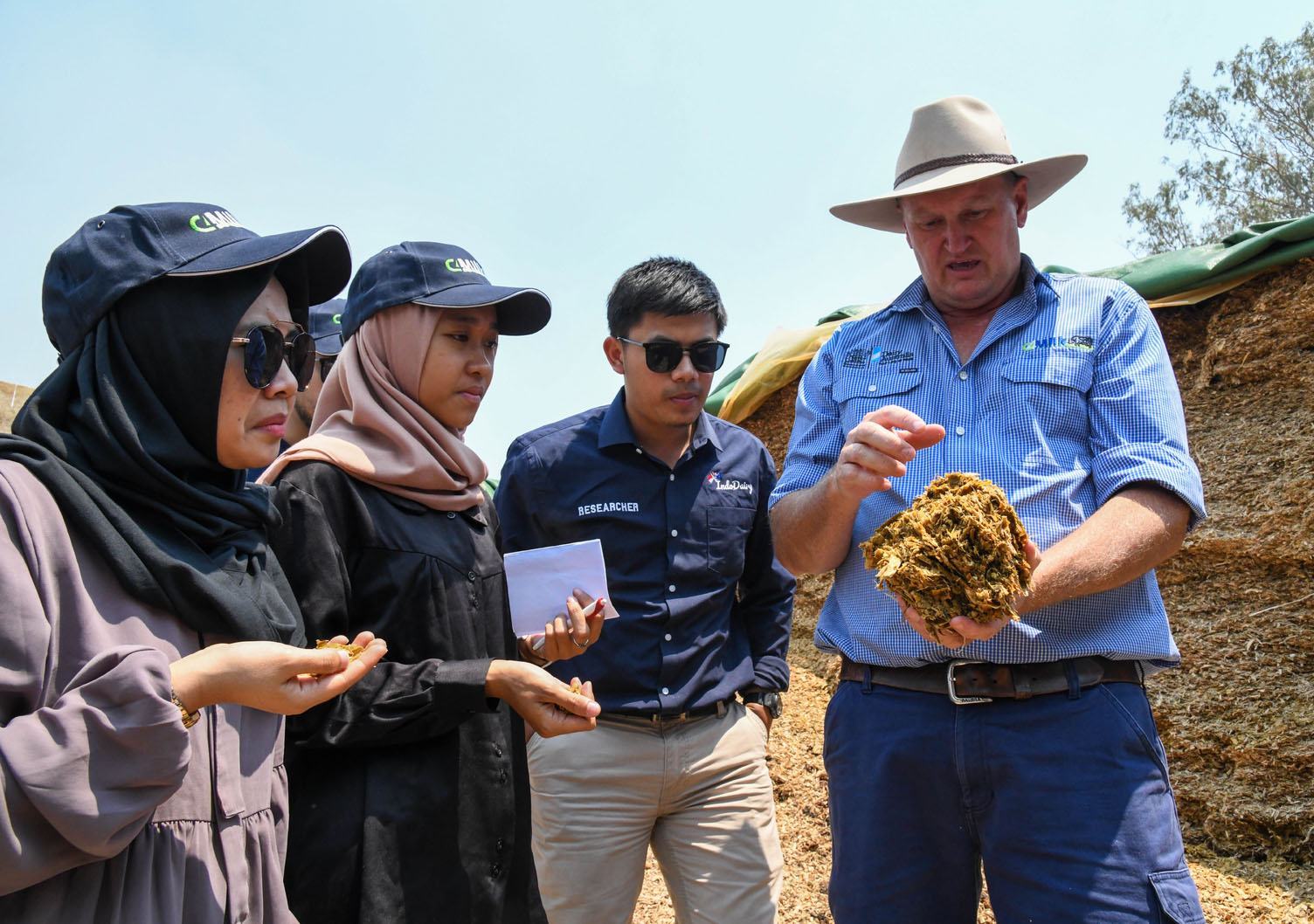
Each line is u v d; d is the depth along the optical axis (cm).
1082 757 245
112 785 145
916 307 299
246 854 180
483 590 265
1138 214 1853
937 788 260
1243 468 444
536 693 229
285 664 163
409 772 230
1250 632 416
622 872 316
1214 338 479
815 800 453
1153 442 254
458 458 273
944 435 274
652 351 332
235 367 186
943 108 284
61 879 153
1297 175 1689
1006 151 283
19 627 147
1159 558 244
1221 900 357
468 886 234
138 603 167
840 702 283
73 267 183
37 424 169
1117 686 253
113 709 146
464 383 278
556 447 353
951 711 259
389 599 243
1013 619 224
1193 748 406
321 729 221
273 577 208
